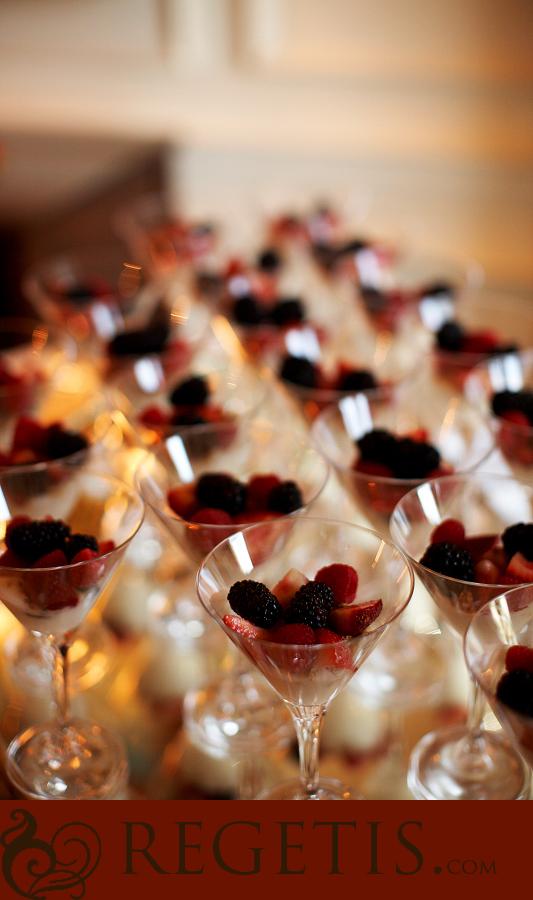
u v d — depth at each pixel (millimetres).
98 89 1846
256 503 662
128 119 1869
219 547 576
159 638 711
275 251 1103
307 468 667
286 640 534
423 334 949
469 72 1647
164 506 649
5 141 1765
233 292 971
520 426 700
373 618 550
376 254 1060
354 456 729
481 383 795
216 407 788
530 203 1739
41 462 722
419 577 599
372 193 1827
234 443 691
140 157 1679
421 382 810
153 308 967
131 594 749
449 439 728
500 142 1704
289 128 1808
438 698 670
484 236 1802
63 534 604
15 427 745
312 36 1693
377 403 754
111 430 765
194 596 746
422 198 1804
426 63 1662
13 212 1476
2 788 621
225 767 623
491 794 605
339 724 651
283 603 575
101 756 627
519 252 1789
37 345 894
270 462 686
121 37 1771
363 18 1651
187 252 1124
